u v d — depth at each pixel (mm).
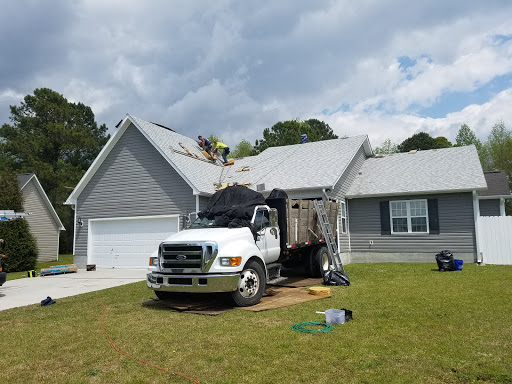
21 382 4230
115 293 10164
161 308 8023
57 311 8102
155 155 17062
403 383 3863
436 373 4098
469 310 6875
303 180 16328
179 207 16375
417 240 16547
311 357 4664
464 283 10031
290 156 20453
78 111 43156
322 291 8781
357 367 4301
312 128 53219
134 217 17062
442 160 18797
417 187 16625
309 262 12086
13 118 40625
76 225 18062
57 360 4918
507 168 40781
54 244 28766
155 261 8438
